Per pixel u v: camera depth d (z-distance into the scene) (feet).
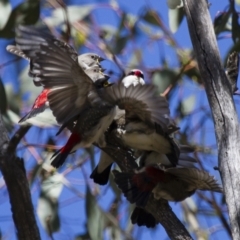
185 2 32.45
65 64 29.48
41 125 39.50
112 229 43.29
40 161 43.68
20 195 27.63
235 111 30.71
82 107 31.86
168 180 32.24
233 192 29.19
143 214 33.78
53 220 42.14
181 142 45.96
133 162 33.37
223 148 30.04
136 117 32.65
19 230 27.73
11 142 27.63
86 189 42.11
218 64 31.37
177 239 31.27
